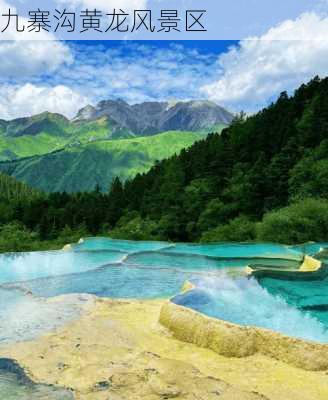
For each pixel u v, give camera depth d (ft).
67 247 99.25
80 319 43.96
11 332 39.86
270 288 55.62
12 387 29.09
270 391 29.32
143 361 33.32
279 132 191.52
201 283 54.60
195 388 28.53
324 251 77.92
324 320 43.32
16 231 192.13
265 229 118.21
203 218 164.45
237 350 35.68
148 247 99.45
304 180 149.28
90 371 31.37
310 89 216.95
